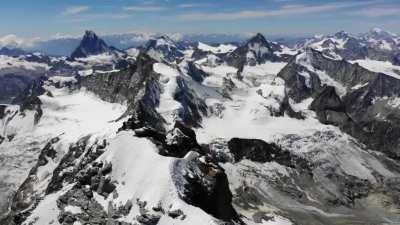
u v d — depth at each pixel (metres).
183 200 164.88
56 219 176.25
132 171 180.00
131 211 165.00
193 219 155.50
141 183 172.62
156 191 166.62
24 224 180.50
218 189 184.88
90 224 167.88
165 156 185.75
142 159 182.50
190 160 186.62
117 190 175.75
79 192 181.75
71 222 171.38
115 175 182.38
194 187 174.38
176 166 176.00
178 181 170.62
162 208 161.75
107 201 173.75
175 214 158.50
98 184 182.00
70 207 177.12
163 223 157.50
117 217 165.25
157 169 174.62
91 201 176.50
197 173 182.38
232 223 183.88
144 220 158.38
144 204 164.25
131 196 169.75
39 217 180.00
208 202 177.50
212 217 156.12
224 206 188.12
